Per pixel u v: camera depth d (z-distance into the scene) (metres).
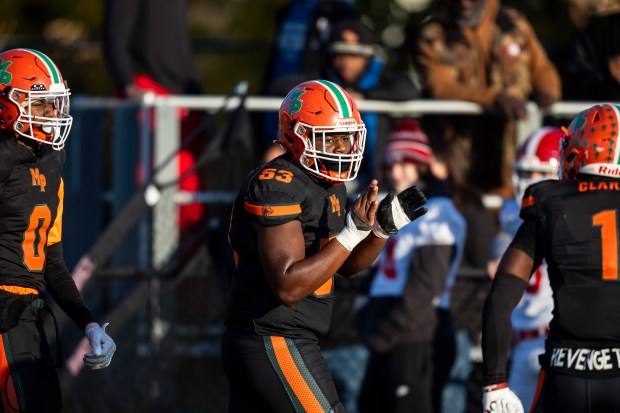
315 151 15.18
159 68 27.75
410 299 20.94
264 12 49.56
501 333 15.79
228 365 15.95
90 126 26.94
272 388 15.54
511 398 15.74
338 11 27.67
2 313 15.58
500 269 16.09
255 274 15.53
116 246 24.64
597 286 15.38
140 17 27.52
